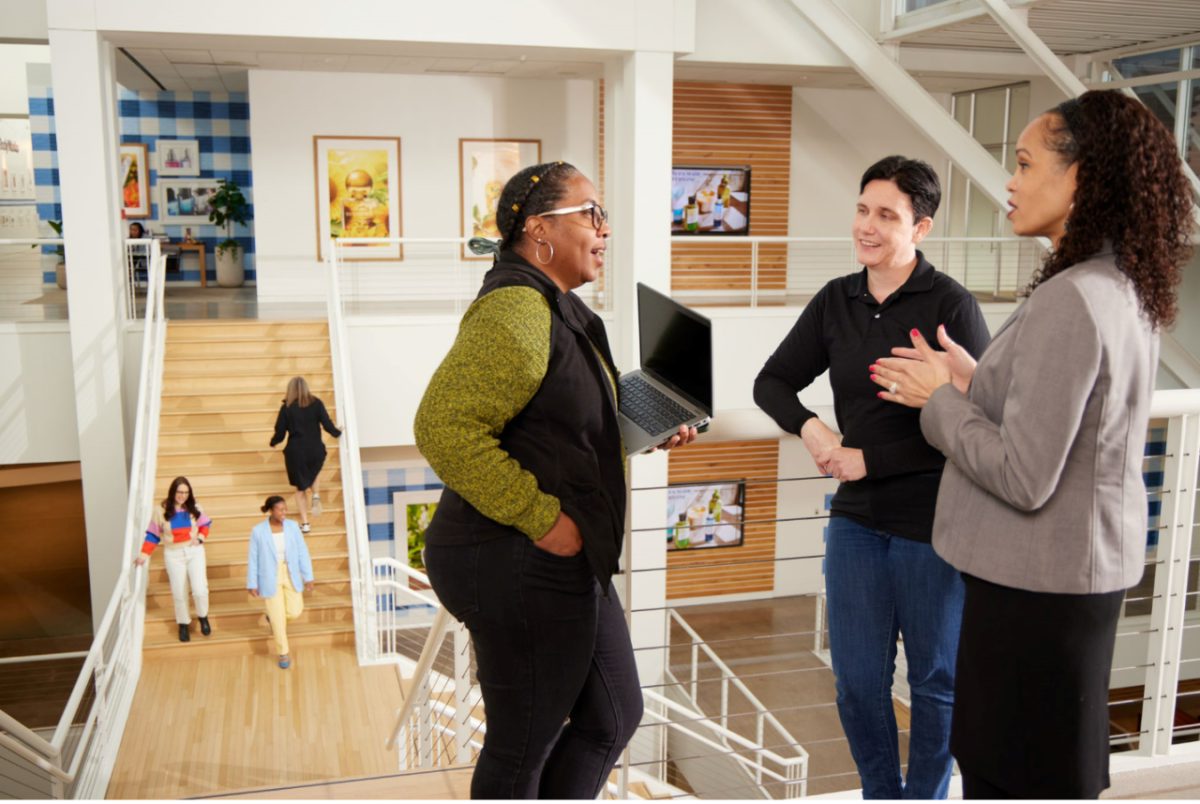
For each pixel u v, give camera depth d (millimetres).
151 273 8812
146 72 11359
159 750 5969
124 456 8703
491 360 1521
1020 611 1400
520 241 1703
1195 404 2098
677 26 9234
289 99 11406
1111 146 1318
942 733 1990
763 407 2232
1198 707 10078
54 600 10344
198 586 7402
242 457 8883
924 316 2002
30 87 13078
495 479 1515
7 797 4051
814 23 9445
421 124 11797
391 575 11414
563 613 1666
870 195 2016
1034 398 1316
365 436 9812
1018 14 8562
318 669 7234
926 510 1926
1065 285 1319
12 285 13266
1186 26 9359
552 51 9328
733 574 12945
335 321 9258
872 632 2041
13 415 8719
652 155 9422
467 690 3365
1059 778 1405
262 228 11656
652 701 8078
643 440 1782
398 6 8648
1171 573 2227
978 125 13203
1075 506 1354
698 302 12734
